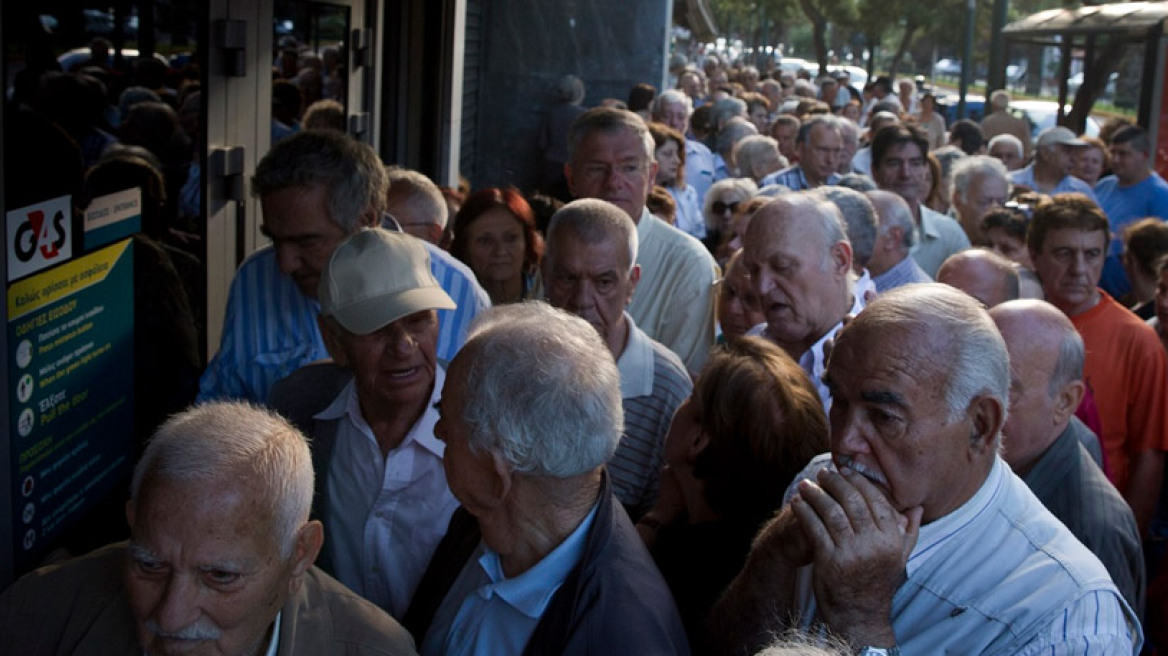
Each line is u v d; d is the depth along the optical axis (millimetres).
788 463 2568
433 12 8039
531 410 2070
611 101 10812
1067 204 4758
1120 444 4496
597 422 2104
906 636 2152
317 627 2154
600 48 12383
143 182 3688
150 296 3746
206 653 1970
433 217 4516
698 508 2762
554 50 12281
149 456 1992
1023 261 6059
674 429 2801
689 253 4684
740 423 2584
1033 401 2889
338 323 2762
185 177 4137
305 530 2076
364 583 2828
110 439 3408
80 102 3180
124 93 3525
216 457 1955
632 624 2072
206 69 4234
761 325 4164
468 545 2512
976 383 2033
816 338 3840
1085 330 4648
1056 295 4793
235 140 4559
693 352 4641
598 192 4695
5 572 2695
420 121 8156
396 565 2803
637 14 12312
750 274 3846
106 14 3395
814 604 2270
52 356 2971
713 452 2645
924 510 2133
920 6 44844
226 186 4496
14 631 2156
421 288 2791
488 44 12227
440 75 8117
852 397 2096
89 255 3236
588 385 2105
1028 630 2053
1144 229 5848
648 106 11836
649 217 4777
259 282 3529
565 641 2088
